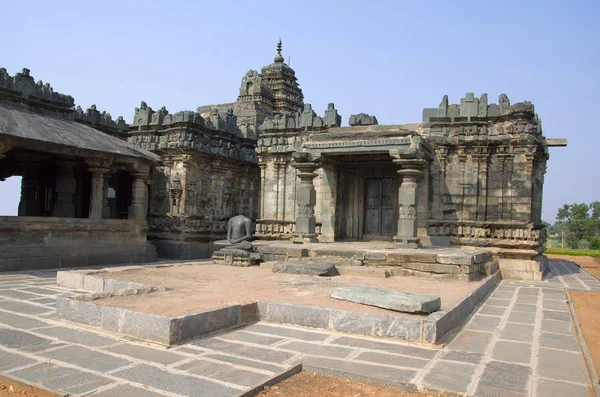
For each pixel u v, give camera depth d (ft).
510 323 37.50
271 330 32.27
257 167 116.16
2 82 80.94
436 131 79.25
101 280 46.70
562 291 57.26
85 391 21.25
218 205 105.60
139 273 52.06
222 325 31.73
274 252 62.64
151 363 25.05
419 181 76.23
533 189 77.00
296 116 95.20
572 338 32.96
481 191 76.23
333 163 79.97
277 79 146.10
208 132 103.81
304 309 33.24
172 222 96.17
